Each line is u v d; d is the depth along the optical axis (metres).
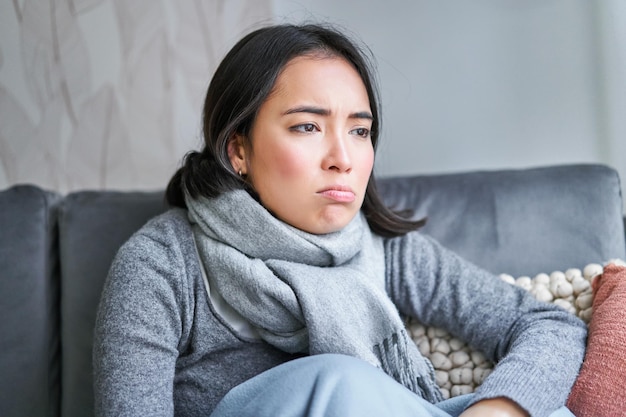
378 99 1.08
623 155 1.33
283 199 0.90
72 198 1.19
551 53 1.43
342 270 0.93
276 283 0.88
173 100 1.56
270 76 0.90
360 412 0.65
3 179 1.49
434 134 1.54
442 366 0.99
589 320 0.96
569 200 1.17
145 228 0.96
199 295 0.91
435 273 1.02
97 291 1.12
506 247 1.15
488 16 1.49
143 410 0.80
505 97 1.48
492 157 1.50
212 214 0.93
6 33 1.49
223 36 1.57
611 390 0.80
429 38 1.53
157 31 1.55
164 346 0.85
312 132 0.89
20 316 1.09
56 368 1.13
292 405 0.67
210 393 0.92
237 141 0.94
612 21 1.32
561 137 1.42
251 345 0.94
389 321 0.90
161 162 1.56
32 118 1.50
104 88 1.53
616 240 1.16
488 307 0.96
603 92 1.35
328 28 1.02
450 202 1.19
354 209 0.92
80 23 1.52
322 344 0.86
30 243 1.13
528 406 0.75
